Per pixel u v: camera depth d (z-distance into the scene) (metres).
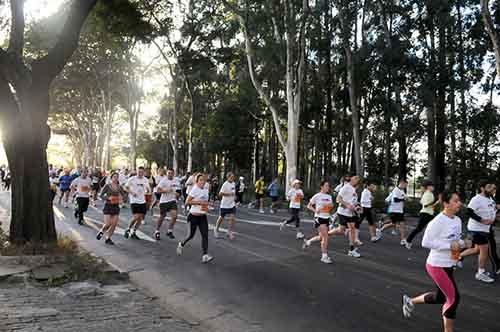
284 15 26.88
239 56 33.19
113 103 47.25
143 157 62.72
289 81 26.81
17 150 9.62
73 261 8.18
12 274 7.47
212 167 54.72
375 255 11.02
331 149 38.97
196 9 31.53
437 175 28.44
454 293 5.46
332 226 15.56
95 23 13.66
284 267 9.35
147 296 7.11
